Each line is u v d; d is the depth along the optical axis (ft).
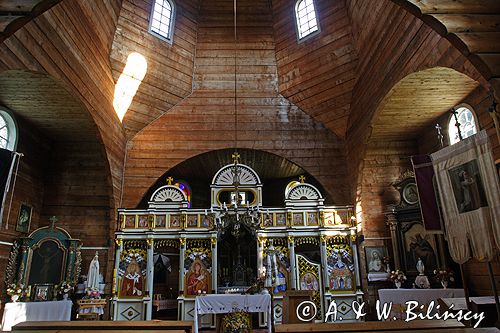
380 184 41.27
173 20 44.50
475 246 17.66
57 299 35.70
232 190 41.78
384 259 38.73
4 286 32.78
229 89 46.55
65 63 28.55
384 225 40.19
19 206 35.91
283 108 46.29
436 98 31.78
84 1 30.91
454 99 31.89
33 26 24.18
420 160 24.20
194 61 46.60
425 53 24.99
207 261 38.96
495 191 16.88
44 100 32.09
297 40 44.55
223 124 45.52
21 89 30.12
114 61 38.93
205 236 39.29
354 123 41.04
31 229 38.14
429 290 31.37
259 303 27.76
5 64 22.22
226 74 46.73
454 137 34.14
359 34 37.29
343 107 43.14
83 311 33.47
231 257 42.42
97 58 34.99
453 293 30.91
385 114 35.29
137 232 39.27
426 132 39.19
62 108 33.81
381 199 40.86
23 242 34.65
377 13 32.14
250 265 41.91
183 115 45.52
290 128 45.57
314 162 44.55
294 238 39.91
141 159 43.60
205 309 27.35
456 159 18.93
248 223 36.22
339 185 43.70
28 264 34.60
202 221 40.04
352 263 39.22
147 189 42.70
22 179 36.47
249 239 42.22
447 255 34.60
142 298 37.60
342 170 44.14
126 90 41.11
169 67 44.11
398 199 40.57
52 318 31.58
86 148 42.57
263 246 39.58
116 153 40.78
